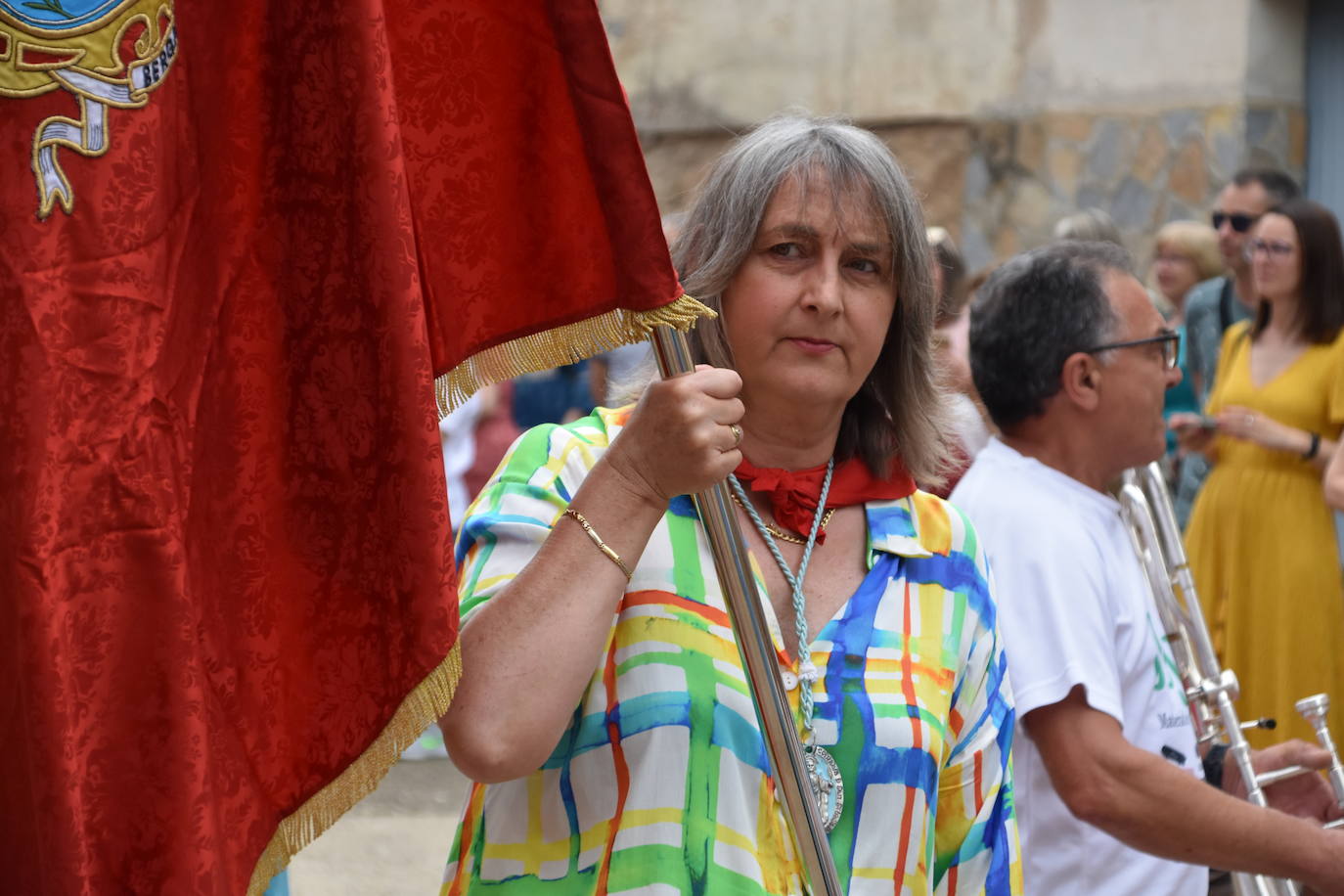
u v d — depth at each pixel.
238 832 1.84
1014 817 2.54
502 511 2.34
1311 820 3.57
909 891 2.33
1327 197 9.16
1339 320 6.00
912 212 2.46
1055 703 3.08
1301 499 5.88
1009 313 3.46
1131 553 3.39
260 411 1.88
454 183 2.03
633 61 10.04
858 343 2.43
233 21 1.86
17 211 1.69
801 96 9.83
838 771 2.32
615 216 2.04
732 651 2.30
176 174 1.81
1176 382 3.48
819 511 2.48
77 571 1.71
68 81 1.71
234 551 1.86
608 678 2.28
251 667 1.87
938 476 2.63
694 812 2.23
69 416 1.71
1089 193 9.38
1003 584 3.17
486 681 2.03
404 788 7.00
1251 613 5.89
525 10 2.04
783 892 2.26
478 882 2.29
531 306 2.06
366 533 1.89
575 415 8.27
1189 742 3.39
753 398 2.48
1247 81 9.07
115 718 1.73
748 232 2.41
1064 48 9.40
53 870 1.68
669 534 2.34
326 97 1.86
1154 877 3.24
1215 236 7.75
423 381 1.86
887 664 2.39
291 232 1.88
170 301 1.80
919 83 9.62
